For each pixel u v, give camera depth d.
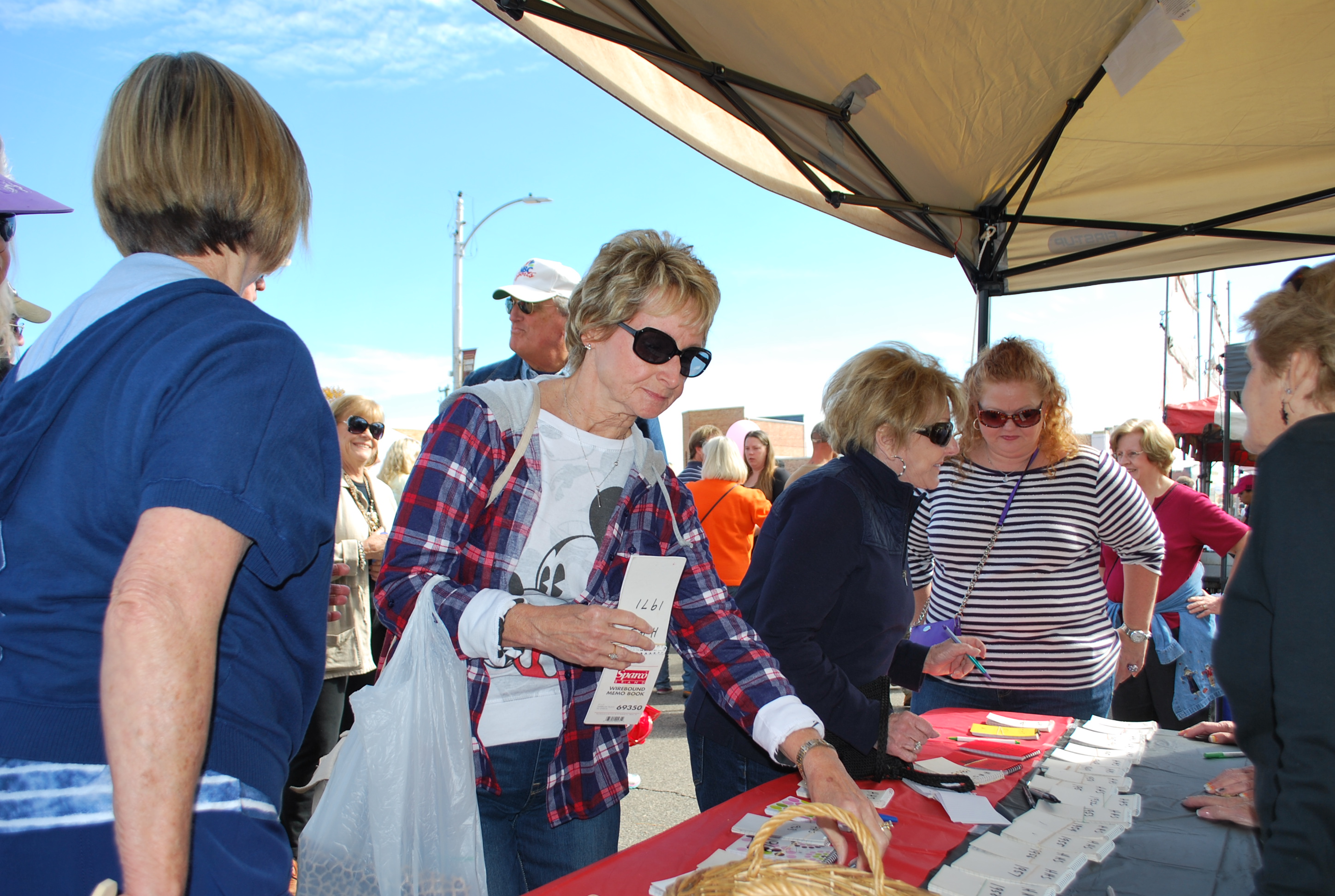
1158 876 1.23
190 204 0.85
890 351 1.86
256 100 0.91
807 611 1.62
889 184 3.14
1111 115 3.08
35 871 0.71
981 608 2.56
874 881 0.90
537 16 2.06
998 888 1.17
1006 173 3.40
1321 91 2.88
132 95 0.85
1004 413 2.46
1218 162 3.30
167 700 0.65
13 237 1.24
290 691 0.89
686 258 1.38
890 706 1.71
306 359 0.88
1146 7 2.51
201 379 0.76
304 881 1.15
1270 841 0.94
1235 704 1.08
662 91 2.65
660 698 5.96
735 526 5.10
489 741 1.35
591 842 1.43
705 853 1.28
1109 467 2.57
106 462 0.75
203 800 0.76
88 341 0.77
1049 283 4.01
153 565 0.67
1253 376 1.22
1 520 0.76
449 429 1.33
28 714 0.72
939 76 2.63
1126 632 2.90
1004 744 1.98
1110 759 1.84
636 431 1.58
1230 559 5.05
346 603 3.05
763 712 1.41
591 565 1.43
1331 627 0.90
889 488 1.77
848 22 2.35
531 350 3.21
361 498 3.58
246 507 0.74
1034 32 2.51
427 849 1.16
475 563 1.35
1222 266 3.77
